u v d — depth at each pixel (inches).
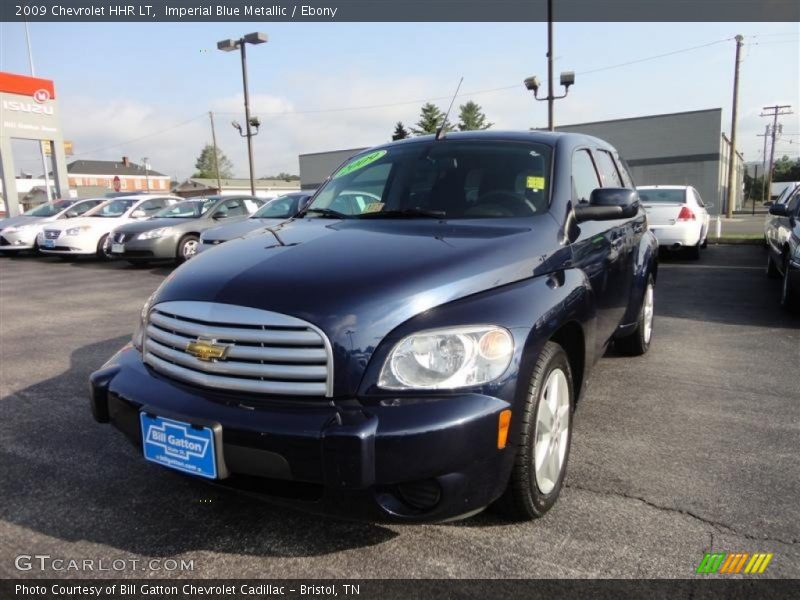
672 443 137.4
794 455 130.5
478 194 133.6
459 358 88.6
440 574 93.0
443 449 84.5
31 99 908.0
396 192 140.7
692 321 264.2
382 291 91.6
